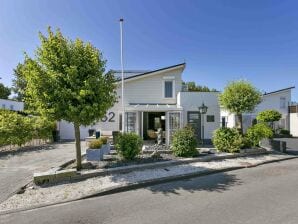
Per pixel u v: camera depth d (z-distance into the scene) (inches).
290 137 1120.2
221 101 626.5
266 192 275.0
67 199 258.8
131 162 409.4
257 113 1181.7
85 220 206.2
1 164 426.3
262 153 556.1
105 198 265.9
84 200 259.9
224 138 530.6
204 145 659.4
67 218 211.3
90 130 853.8
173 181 333.4
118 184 304.0
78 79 342.6
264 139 650.8
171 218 205.8
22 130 633.0
